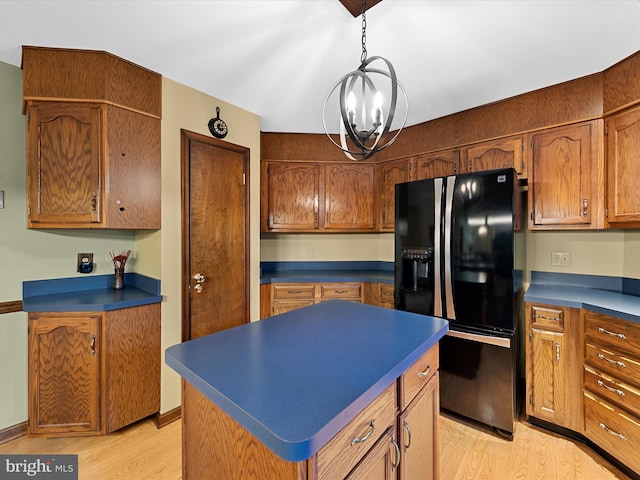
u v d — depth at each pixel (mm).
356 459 839
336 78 2121
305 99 2434
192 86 2234
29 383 1813
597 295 2027
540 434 1986
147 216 2031
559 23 1539
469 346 2053
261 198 3121
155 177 2068
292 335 1264
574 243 2361
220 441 922
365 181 3234
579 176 2055
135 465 1710
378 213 3209
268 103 2504
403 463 1079
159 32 1659
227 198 2498
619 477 1623
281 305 2943
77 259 2211
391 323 1432
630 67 1803
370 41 1711
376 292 2959
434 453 1333
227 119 2488
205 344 1164
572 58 1834
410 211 2320
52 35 1682
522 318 2445
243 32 1659
